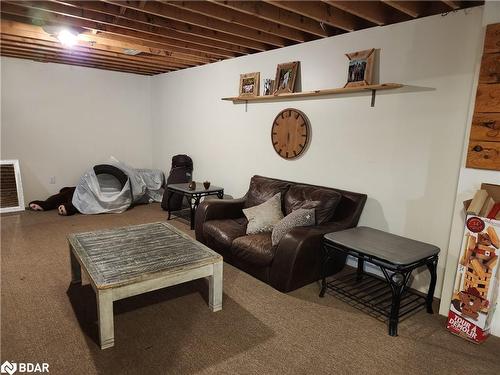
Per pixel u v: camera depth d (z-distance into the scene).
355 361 1.96
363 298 2.71
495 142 2.14
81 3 2.70
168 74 5.91
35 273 3.00
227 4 2.54
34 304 2.48
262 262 2.85
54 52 4.56
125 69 5.81
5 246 3.66
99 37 3.76
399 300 2.22
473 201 2.15
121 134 6.30
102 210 5.12
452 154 2.56
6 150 5.12
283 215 3.37
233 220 3.67
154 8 2.80
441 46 2.56
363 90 3.07
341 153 3.34
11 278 2.90
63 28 3.40
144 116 6.55
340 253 2.75
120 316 2.38
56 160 5.62
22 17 3.30
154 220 4.84
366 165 3.14
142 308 2.49
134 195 5.58
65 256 3.41
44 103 5.36
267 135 4.12
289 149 3.81
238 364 1.91
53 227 4.38
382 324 2.36
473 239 2.15
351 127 3.22
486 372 1.90
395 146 2.91
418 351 2.07
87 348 2.01
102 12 2.84
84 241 2.64
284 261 2.73
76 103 5.68
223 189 4.84
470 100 2.27
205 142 5.21
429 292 2.51
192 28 3.38
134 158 6.55
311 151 3.62
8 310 2.40
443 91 2.57
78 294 2.64
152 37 3.74
